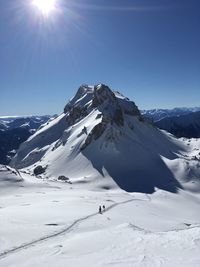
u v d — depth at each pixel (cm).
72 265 3136
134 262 3064
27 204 8688
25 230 4997
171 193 18662
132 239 4072
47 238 4659
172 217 9094
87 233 4775
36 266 3228
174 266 2858
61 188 16162
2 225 5256
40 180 18412
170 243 3769
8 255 3822
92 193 13600
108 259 3231
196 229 4547
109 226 5644
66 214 6612
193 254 3256
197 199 18825
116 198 11819
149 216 8044
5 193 14000
